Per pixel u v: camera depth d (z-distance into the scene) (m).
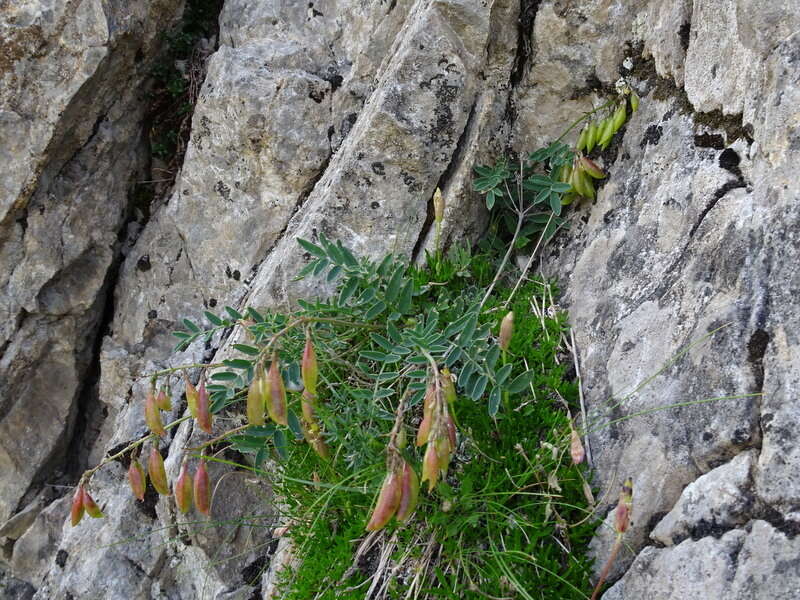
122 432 0.81
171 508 0.76
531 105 0.75
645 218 0.66
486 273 0.74
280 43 0.85
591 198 0.72
